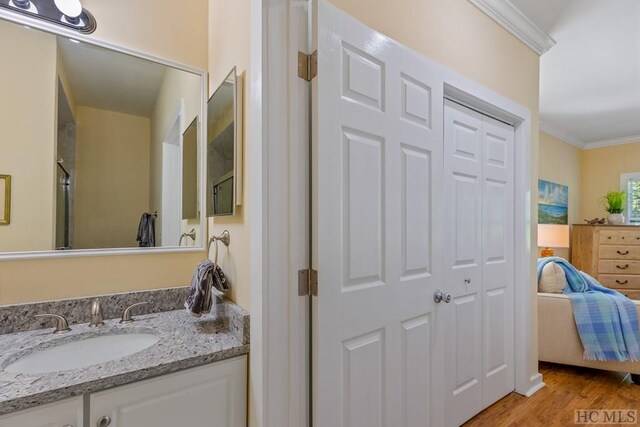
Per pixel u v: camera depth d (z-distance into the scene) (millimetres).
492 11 1960
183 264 1558
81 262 1335
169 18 1558
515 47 2182
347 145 1161
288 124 1080
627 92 3391
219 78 1491
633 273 4297
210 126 1565
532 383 2242
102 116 1426
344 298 1146
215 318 1380
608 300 2426
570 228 4926
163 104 1544
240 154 1245
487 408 2012
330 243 1104
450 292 1780
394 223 1319
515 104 2121
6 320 1170
